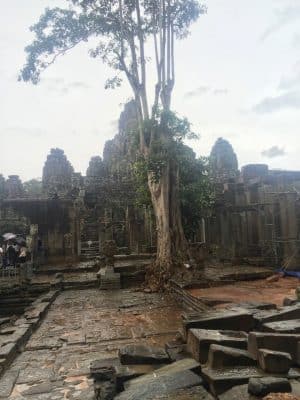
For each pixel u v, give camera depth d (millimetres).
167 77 19391
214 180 27172
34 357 8461
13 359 8312
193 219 21188
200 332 6086
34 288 18719
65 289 18203
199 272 16078
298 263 17562
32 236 25234
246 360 5203
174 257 17422
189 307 12688
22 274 19719
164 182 18031
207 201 20938
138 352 6082
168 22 19531
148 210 21156
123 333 10078
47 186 40625
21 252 23078
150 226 28500
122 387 5301
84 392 6438
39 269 23328
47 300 14789
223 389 4672
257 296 12289
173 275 16812
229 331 6340
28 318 11523
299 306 7387
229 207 22625
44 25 20391
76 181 40688
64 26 20344
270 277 15953
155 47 19359
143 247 28891
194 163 20188
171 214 18203
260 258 20922
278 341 5328
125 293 16594
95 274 21500
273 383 4289
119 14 19938
